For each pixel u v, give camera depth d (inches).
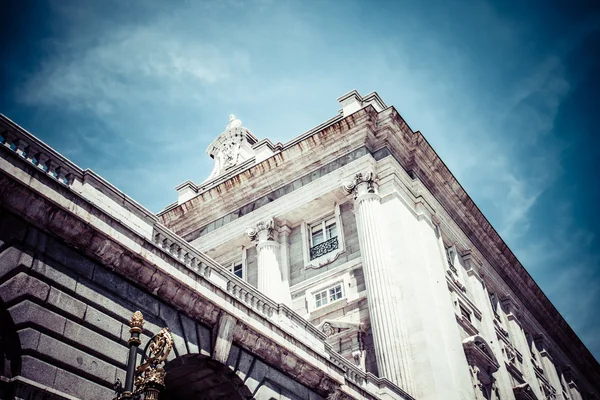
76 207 555.5
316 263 1295.5
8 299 491.5
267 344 689.0
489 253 1644.9
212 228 1469.0
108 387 528.7
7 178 510.9
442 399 987.9
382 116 1320.1
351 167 1302.9
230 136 1749.5
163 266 611.5
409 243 1181.7
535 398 1440.7
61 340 511.5
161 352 466.6
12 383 466.6
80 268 550.3
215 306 645.3
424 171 1397.6
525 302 1836.9
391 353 1036.5
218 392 657.6
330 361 778.2
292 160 1376.7
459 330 1227.9
